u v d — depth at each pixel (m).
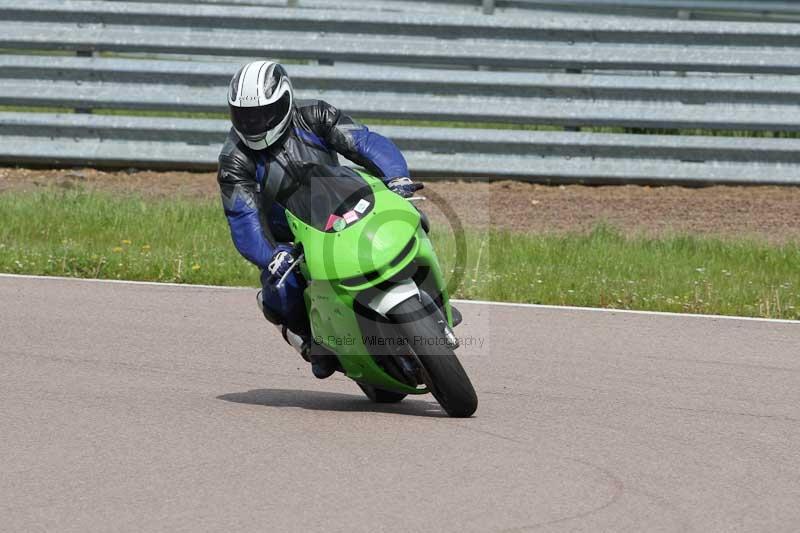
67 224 46.97
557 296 38.34
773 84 55.12
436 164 55.34
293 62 61.62
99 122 57.00
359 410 25.02
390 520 17.33
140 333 32.62
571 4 59.69
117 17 57.28
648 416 24.67
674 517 17.86
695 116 55.19
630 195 55.25
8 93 57.34
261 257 23.58
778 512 18.31
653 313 36.53
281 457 20.66
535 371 29.03
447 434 22.48
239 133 23.59
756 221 51.19
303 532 16.80
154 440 21.81
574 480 19.59
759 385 28.03
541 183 56.91
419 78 55.69
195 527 17.03
